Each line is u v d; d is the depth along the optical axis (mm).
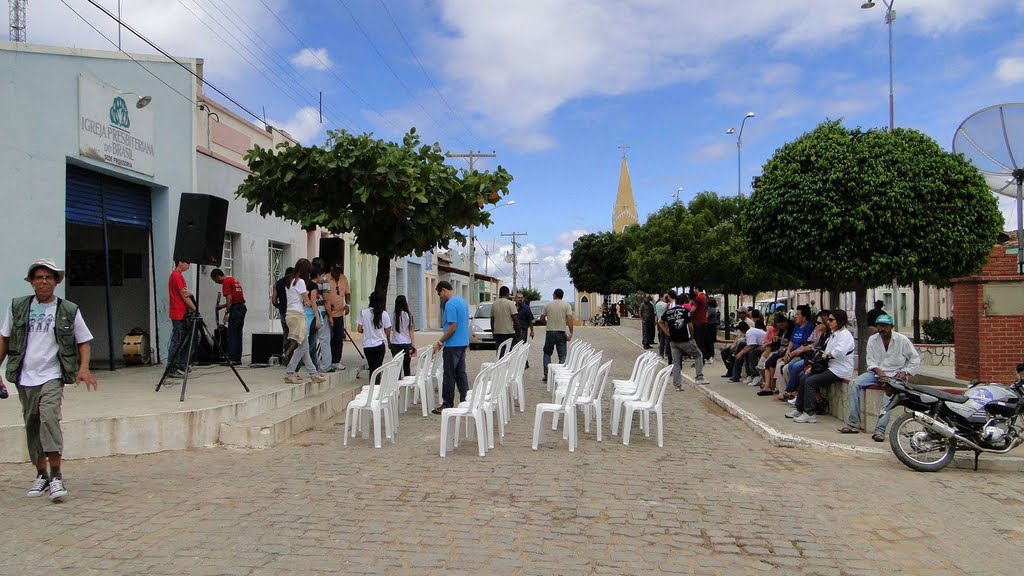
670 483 6836
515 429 9680
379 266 13672
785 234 11680
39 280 5895
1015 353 11633
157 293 13070
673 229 24047
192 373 11781
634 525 5523
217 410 8250
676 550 5012
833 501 6363
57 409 5883
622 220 82625
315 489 6336
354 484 6535
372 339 11727
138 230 13281
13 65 9953
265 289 17188
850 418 9172
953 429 7512
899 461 7992
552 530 5340
